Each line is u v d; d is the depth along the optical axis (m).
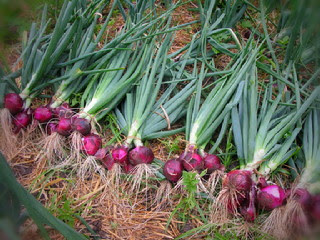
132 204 0.76
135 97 0.90
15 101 0.79
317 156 0.74
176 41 1.18
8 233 0.27
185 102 0.92
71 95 0.90
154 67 0.88
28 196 0.49
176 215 0.75
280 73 0.96
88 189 0.77
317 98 0.81
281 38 1.11
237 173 0.71
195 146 0.78
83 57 0.86
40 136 0.86
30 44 0.84
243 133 0.79
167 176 0.75
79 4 1.00
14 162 0.80
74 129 0.79
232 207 0.70
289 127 0.78
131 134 0.79
